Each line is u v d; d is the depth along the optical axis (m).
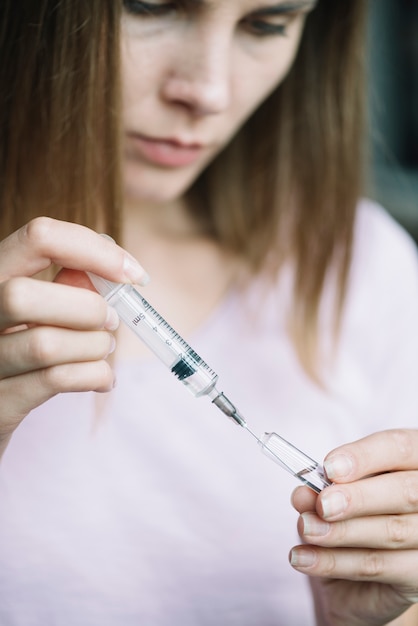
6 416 0.44
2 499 0.60
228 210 0.70
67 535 0.61
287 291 0.69
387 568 0.48
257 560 0.63
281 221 0.70
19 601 0.60
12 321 0.43
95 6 0.52
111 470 0.62
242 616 0.63
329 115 0.69
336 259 0.70
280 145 0.69
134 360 0.64
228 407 0.49
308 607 0.64
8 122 0.56
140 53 0.53
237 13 0.52
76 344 0.43
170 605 0.62
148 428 0.63
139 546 0.62
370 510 0.47
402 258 0.75
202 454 0.63
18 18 0.54
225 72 0.53
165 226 0.70
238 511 0.63
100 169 0.56
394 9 1.29
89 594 0.60
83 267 0.44
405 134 1.37
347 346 0.71
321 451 0.66
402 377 0.73
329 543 0.47
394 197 1.28
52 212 0.57
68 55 0.53
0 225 0.58
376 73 1.31
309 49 0.68
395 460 0.48
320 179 0.70
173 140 0.56
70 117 0.54
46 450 0.61
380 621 0.53
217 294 0.68
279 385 0.67
